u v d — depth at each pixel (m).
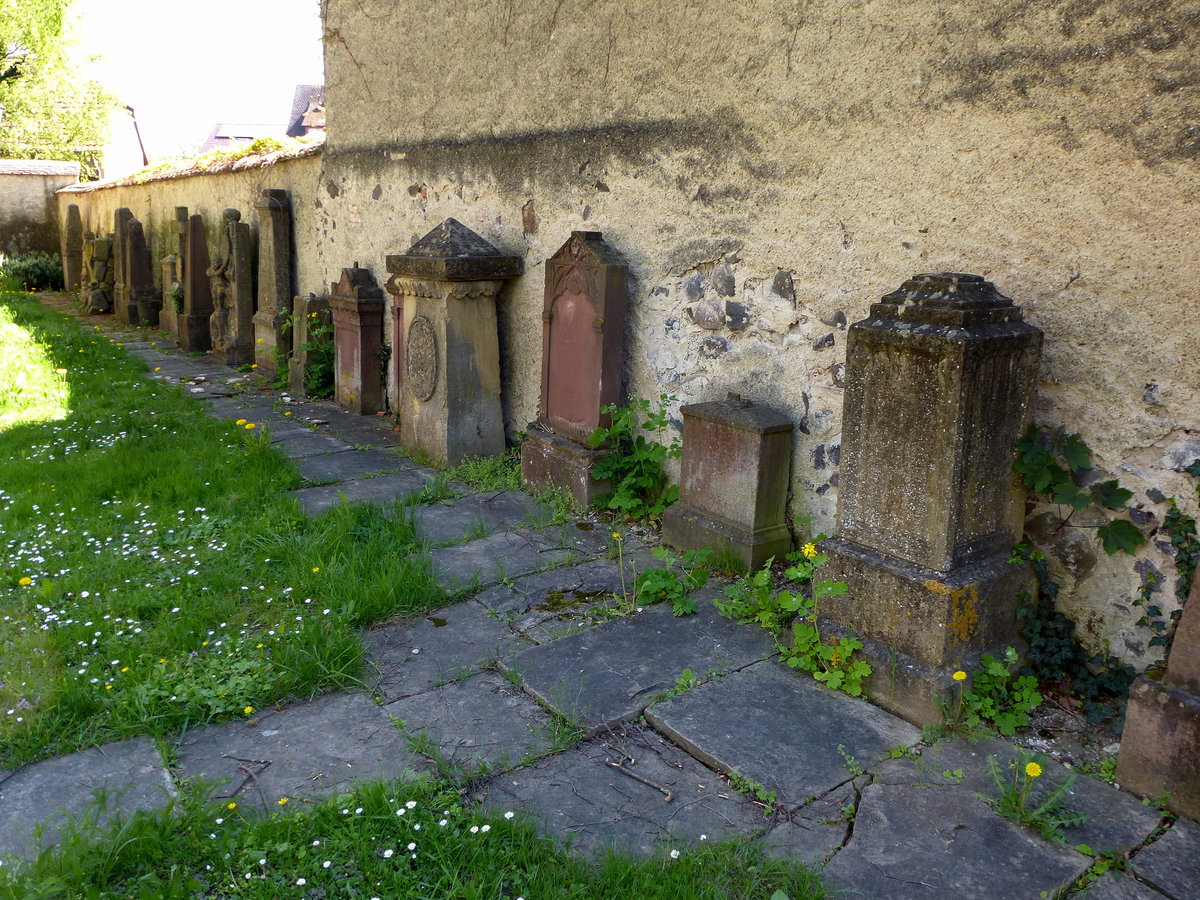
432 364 5.63
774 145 3.99
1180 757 2.45
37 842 2.24
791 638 3.42
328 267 8.23
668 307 4.70
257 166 9.30
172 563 4.02
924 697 2.88
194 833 2.31
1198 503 2.77
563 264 4.96
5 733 2.73
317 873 2.20
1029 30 3.01
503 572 4.05
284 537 4.30
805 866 2.26
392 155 6.99
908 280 3.02
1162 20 2.67
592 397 4.89
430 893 2.16
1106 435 2.97
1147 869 2.27
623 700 3.03
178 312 11.05
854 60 3.60
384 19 6.80
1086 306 2.97
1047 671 3.04
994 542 3.02
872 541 3.09
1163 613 2.89
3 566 3.90
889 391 2.94
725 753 2.73
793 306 4.04
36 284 18.14
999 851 2.33
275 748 2.76
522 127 5.56
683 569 4.10
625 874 2.18
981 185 3.23
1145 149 2.76
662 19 4.44
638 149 4.71
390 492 5.22
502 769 2.66
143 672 3.08
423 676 3.21
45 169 19.14
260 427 6.65
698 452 4.25
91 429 6.20
